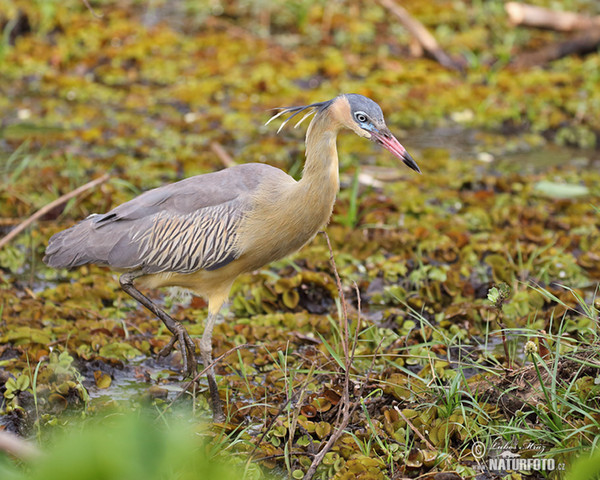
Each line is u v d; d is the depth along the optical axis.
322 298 11.14
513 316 10.31
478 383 8.17
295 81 20.22
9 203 13.30
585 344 8.64
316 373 8.52
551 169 15.93
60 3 23.84
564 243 12.48
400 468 7.30
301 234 8.93
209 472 4.62
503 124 18.73
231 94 19.62
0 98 18.86
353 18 23.86
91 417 8.30
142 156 16.06
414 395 8.28
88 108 18.17
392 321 10.35
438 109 18.88
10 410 8.24
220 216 8.74
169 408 8.52
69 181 14.01
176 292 9.66
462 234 12.53
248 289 11.34
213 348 9.69
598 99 19.11
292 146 16.73
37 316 10.19
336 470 7.39
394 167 16.06
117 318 10.54
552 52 21.53
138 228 8.91
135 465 3.93
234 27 23.64
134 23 23.16
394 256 12.16
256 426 8.20
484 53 22.05
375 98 19.17
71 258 9.13
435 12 24.16
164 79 20.27
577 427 7.26
